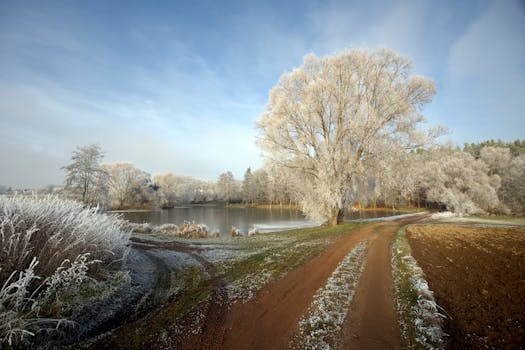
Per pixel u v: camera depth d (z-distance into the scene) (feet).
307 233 58.85
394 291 20.21
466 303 17.03
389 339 13.24
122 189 208.74
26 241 16.44
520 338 12.69
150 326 15.20
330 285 21.67
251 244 46.39
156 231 71.15
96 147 113.09
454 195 119.03
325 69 70.38
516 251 31.22
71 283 18.20
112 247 26.05
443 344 12.47
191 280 24.68
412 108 63.36
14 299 14.30
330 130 70.85
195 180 423.23
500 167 144.97
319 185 67.31
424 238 45.60
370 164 67.97
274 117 67.97
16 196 20.26
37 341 13.32
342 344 12.87
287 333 14.08
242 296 19.81
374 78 67.26
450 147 123.13
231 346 12.86
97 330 15.01
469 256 29.96
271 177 72.18
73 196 103.86
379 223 77.87
